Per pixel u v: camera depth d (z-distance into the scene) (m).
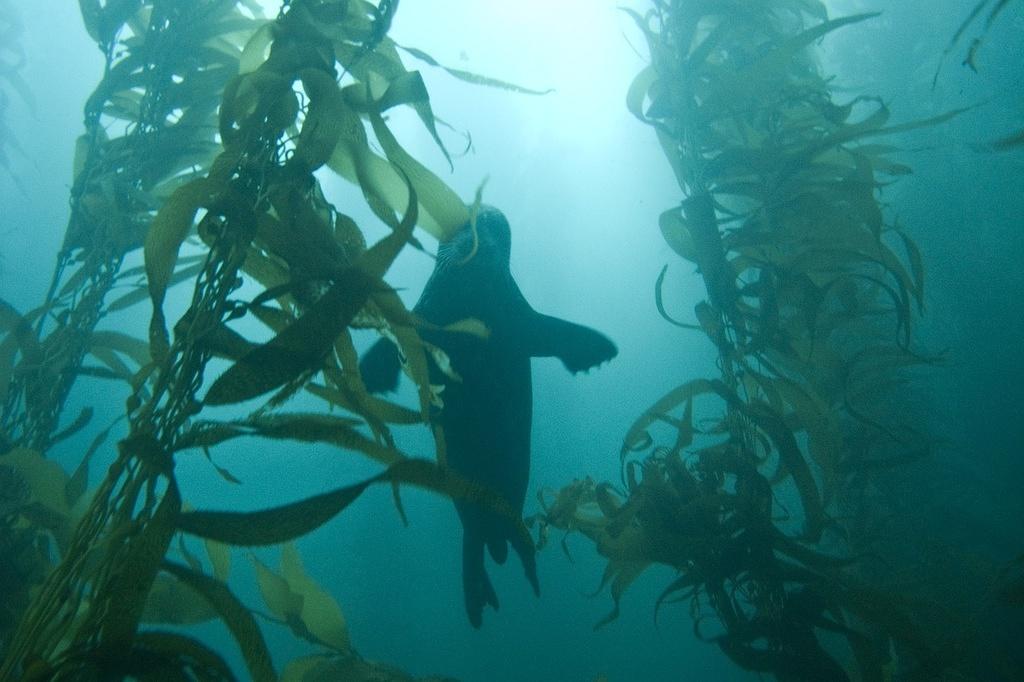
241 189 1.77
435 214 2.01
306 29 2.05
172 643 1.44
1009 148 3.43
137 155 2.73
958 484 3.96
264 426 1.51
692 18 3.60
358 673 3.21
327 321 1.55
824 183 3.22
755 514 2.90
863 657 2.77
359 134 1.98
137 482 1.44
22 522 2.38
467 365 3.54
